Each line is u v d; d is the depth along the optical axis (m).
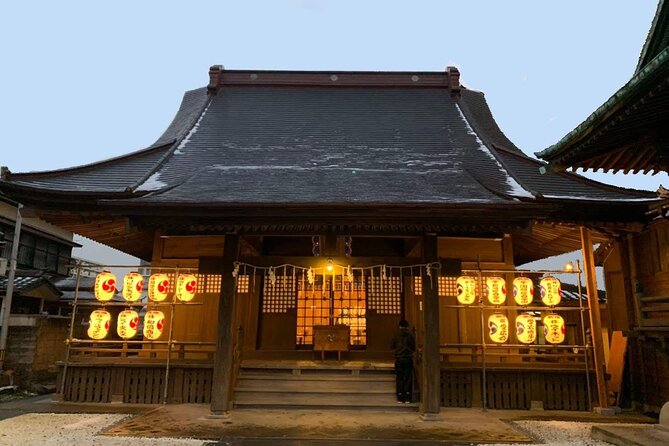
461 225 8.57
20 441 6.56
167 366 9.73
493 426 7.88
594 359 9.71
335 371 10.05
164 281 10.03
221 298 8.79
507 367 9.89
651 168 7.14
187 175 10.45
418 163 11.27
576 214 9.55
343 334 11.38
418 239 10.46
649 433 6.65
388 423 7.99
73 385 9.95
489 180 10.36
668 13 5.99
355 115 14.24
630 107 5.35
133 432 7.19
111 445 6.42
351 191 9.08
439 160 11.51
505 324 9.62
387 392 9.37
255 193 8.91
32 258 20.16
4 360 11.84
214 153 11.85
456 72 15.45
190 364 9.88
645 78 4.81
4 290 14.35
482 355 9.78
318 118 14.03
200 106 14.79
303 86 15.57
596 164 7.09
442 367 9.84
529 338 9.68
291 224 8.51
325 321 12.42
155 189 9.44
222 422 7.93
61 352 13.30
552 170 7.17
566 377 9.80
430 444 6.74
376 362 10.94
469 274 11.56
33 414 8.55
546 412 9.38
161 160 11.13
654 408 9.27
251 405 8.99
